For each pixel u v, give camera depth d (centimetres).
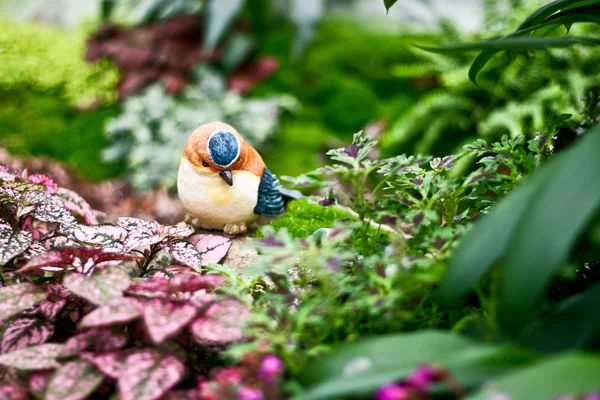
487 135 165
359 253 108
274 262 100
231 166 118
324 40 235
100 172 185
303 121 200
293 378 97
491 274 100
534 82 166
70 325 107
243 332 99
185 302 101
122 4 238
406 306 102
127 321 102
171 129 185
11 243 108
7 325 105
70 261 105
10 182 112
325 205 105
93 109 208
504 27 173
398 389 75
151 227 110
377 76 216
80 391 98
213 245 114
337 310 99
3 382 101
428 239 102
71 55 230
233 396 93
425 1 212
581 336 95
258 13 231
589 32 160
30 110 208
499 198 106
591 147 89
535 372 74
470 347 88
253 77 210
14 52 228
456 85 173
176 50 205
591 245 94
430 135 171
